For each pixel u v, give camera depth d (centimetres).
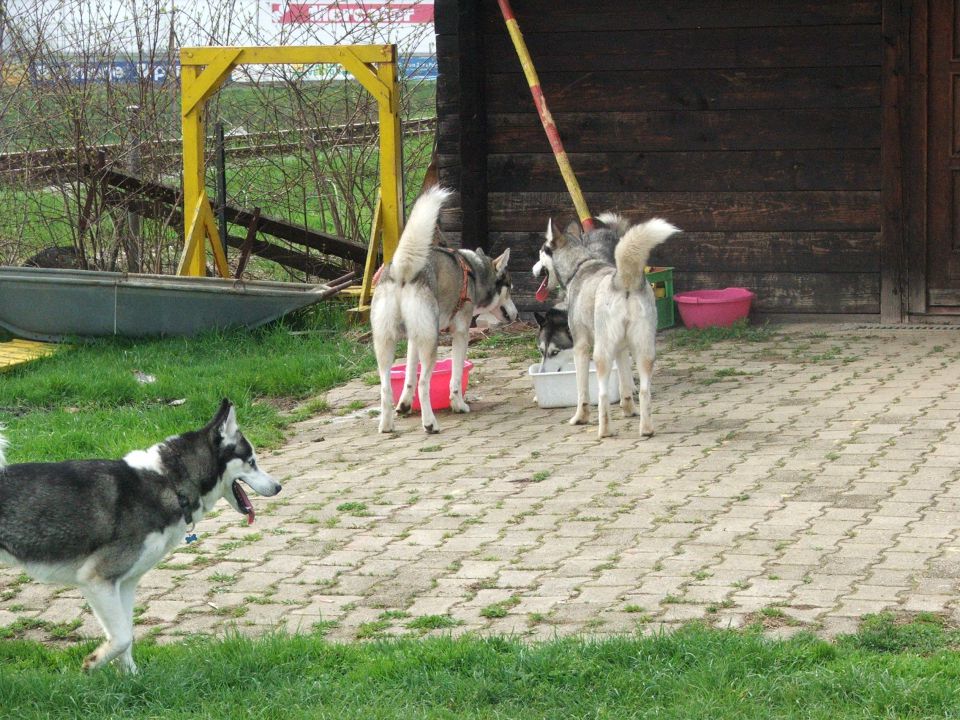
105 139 1412
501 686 441
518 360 1112
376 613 548
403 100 1477
